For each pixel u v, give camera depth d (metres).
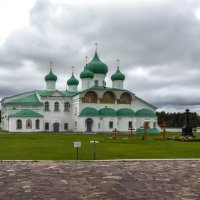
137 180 17.72
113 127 94.69
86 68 102.62
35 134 74.75
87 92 95.69
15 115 92.19
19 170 20.66
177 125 185.00
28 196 14.12
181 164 23.59
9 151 32.53
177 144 44.06
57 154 30.14
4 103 101.19
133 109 100.06
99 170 20.86
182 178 18.30
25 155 29.11
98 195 14.36
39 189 15.46
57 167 21.97
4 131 96.06
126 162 24.58
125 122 95.50
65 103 99.56
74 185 16.39
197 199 13.77
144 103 101.06
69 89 109.50
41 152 31.80
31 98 100.62
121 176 18.86
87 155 29.48
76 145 27.19
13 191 15.02
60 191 15.09
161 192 14.95
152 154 30.64
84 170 20.83
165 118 189.62
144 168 21.72
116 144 43.28
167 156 29.06
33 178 18.09
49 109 97.75
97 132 89.62
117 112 96.94
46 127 97.12
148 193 14.74
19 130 92.31
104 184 16.66
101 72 103.12
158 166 22.64
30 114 93.25
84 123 92.62
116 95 97.94
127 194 14.55
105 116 94.00
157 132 86.88
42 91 103.25
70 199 13.66
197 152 32.72
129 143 45.50
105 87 101.50
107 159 26.34
